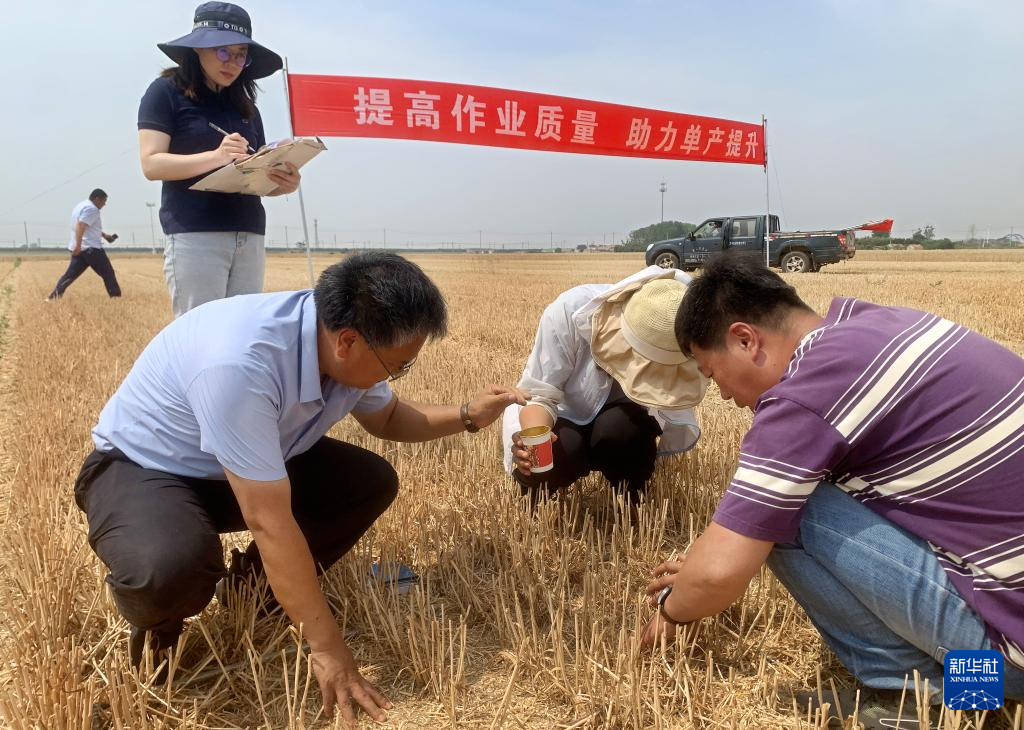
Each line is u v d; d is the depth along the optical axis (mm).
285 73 5469
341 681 2242
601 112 6738
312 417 2434
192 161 3857
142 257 87875
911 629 1989
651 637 2479
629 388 3129
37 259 73250
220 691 2395
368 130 5730
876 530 1979
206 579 2229
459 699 2379
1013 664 1893
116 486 2338
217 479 2457
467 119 6023
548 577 3127
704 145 7641
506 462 3750
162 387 2318
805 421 1902
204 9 3842
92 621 2682
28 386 6684
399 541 3342
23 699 2102
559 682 2389
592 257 61062
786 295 2086
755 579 2986
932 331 1934
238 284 4441
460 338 10078
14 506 3787
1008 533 1815
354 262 2123
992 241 82000
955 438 1836
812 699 2320
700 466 4008
